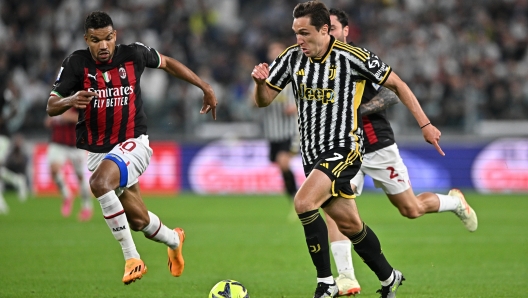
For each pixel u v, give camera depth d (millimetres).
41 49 74750
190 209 49125
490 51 70312
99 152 20812
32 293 21453
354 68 18328
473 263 27250
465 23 72500
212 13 77812
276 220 42750
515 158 57031
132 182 20500
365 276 25031
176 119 63375
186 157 61656
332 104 18453
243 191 60500
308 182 18078
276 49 42594
